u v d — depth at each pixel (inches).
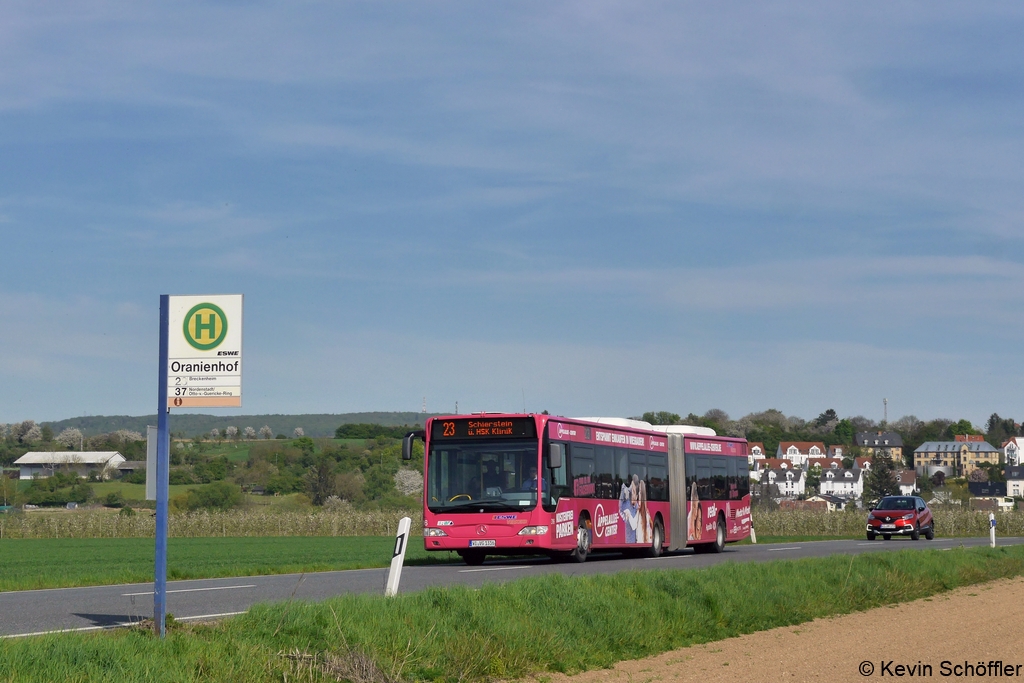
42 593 703.1
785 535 2310.5
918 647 520.7
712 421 6766.7
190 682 334.6
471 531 952.3
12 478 3604.8
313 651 389.7
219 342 415.5
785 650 510.6
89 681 320.8
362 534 2417.6
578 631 482.3
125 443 4603.8
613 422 1151.6
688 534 1246.3
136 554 1375.5
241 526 2406.5
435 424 978.7
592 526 1040.2
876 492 5438.0
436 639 423.8
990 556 1093.1
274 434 6943.9
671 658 482.0
